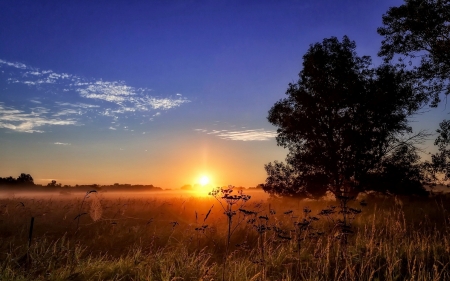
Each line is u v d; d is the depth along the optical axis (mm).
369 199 25734
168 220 16469
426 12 21031
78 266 7203
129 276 6934
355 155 26094
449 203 19344
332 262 7781
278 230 8734
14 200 23469
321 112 26953
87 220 15492
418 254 7773
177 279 6703
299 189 27219
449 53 21438
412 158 25688
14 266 7043
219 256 9523
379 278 6699
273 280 6766
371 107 25438
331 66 26844
